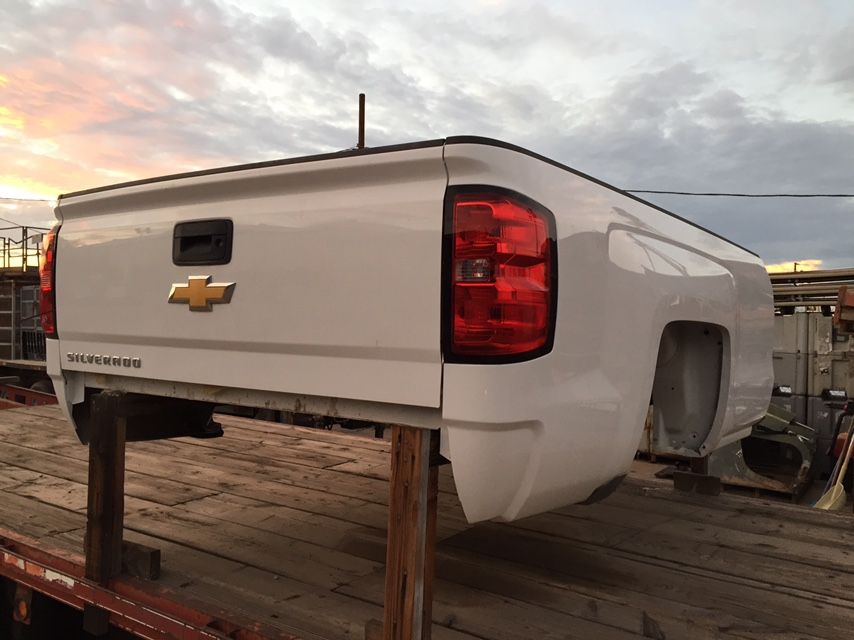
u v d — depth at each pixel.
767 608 2.27
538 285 1.68
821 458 8.95
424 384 1.66
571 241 1.81
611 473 2.04
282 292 1.90
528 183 1.71
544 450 1.72
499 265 1.60
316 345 1.83
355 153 1.77
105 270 2.38
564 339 1.77
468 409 1.60
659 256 2.31
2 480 3.90
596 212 1.97
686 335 3.08
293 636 1.90
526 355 1.65
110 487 2.36
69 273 2.51
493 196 1.62
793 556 2.79
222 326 2.04
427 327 1.65
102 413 2.37
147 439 2.79
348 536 3.00
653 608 2.26
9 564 2.72
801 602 2.32
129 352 2.32
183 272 2.13
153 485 3.83
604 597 2.35
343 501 3.57
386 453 4.78
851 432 7.03
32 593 2.68
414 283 1.67
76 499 3.52
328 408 1.86
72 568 2.49
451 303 1.61
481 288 1.60
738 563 2.71
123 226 2.33
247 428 5.63
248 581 2.45
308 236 1.85
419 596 1.66
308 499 3.60
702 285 2.64
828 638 2.05
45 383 13.40
